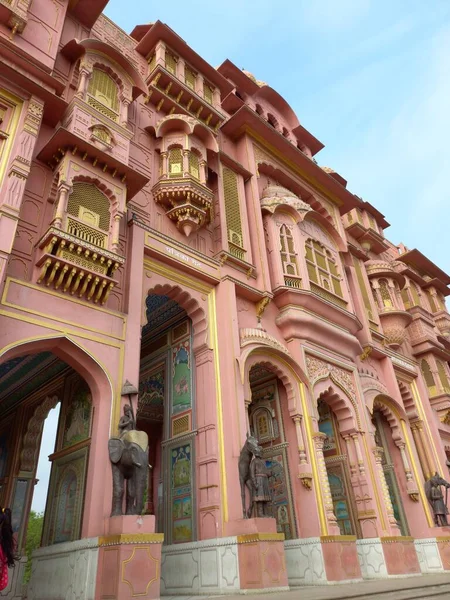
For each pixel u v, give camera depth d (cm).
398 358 1656
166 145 1126
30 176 805
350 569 884
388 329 1728
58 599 648
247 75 1702
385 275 1859
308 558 884
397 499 1323
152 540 623
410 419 1577
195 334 1009
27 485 1083
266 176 1449
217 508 805
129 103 1017
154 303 1102
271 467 1034
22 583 1009
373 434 1206
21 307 674
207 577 760
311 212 1378
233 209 1202
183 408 970
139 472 655
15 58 811
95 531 637
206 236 1119
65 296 736
